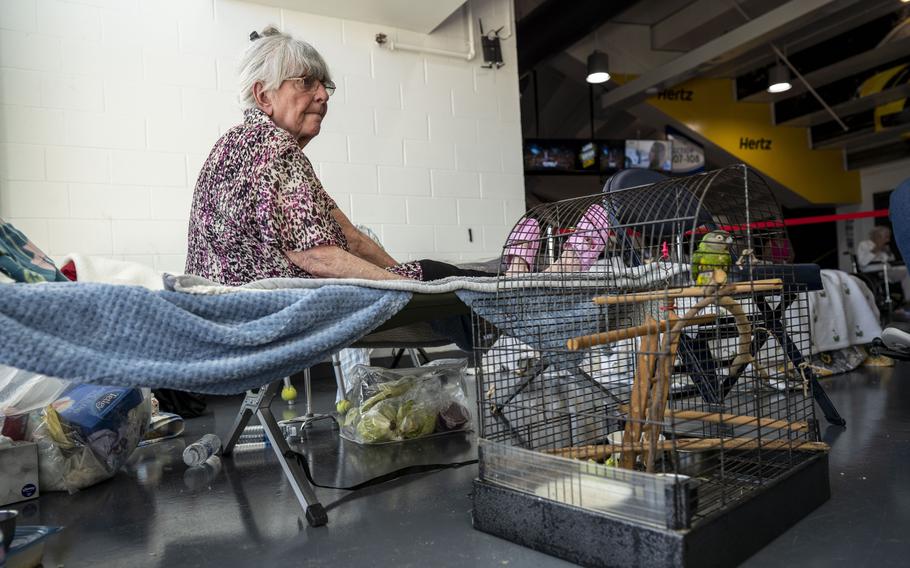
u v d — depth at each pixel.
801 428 1.30
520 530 1.12
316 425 2.43
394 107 4.13
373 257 2.05
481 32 4.45
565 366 1.47
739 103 10.27
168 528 1.31
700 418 1.27
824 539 1.11
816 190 11.22
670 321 1.13
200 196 1.62
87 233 3.29
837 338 3.13
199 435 2.37
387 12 3.90
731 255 1.26
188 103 3.53
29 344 1.01
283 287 1.32
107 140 3.34
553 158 8.35
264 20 3.74
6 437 1.58
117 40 3.37
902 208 1.87
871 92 9.05
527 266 1.52
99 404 1.72
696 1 8.37
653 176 2.08
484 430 1.28
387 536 1.20
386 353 4.14
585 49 8.87
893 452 1.66
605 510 1.01
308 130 1.70
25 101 3.17
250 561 1.11
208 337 1.16
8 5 3.14
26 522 1.39
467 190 4.38
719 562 0.97
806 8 6.28
